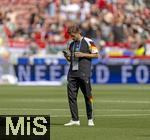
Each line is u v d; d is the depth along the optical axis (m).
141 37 70.88
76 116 27.94
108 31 70.38
